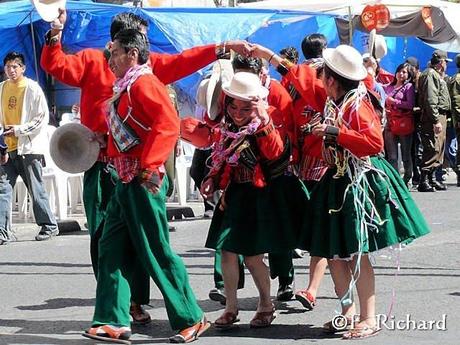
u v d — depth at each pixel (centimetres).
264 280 1087
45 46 1035
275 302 1221
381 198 988
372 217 981
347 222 984
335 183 999
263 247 1041
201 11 2202
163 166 962
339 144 970
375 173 992
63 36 2256
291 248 1048
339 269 1044
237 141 1037
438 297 1232
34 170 1836
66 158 1038
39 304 1247
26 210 2128
